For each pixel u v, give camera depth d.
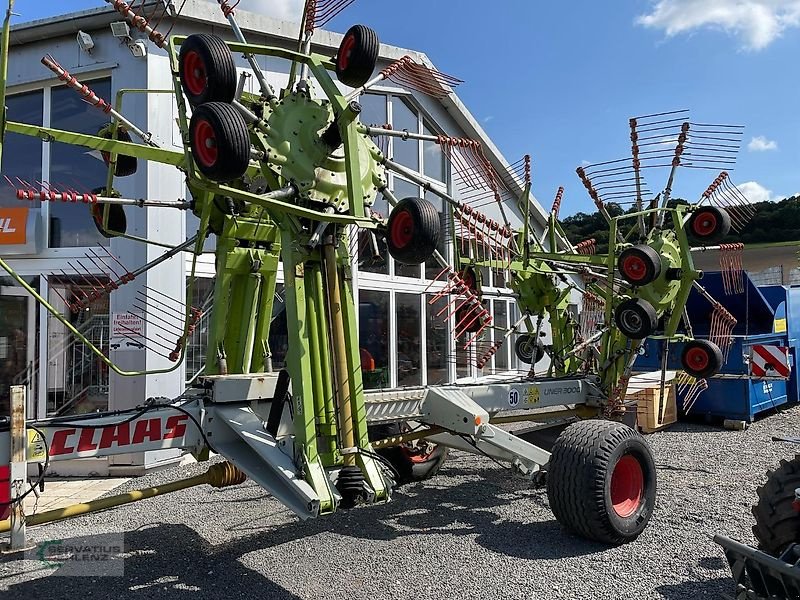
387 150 6.04
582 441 4.15
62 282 7.38
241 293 4.51
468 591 3.47
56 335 7.36
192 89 3.16
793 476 3.40
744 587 3.11
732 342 8.63
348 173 3.42
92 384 7.23
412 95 10.64
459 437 5.22
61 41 7.45
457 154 6.24
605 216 6.38
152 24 7.11
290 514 4.99
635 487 4.33
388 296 10.16
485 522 4.70
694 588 3.48
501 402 5.24
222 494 5.70
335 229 3.69
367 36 3.36
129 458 6.79
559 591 3.46
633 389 8.21
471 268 6.34
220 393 3.70
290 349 3.49
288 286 3.53
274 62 8.21
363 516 4.89
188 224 7.38
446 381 11.23
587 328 8.24
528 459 4.61
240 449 3.71
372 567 3.84
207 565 3.93
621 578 3.62
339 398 3.53
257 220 4.43
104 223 4.49
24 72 7.56
